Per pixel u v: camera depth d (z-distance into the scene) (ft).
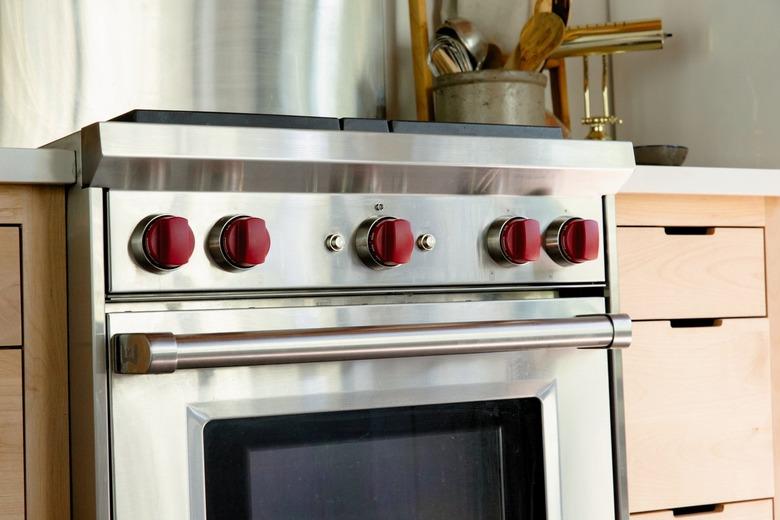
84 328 4.41
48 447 4.51
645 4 8.08
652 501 5.91
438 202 5.07
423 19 7.30
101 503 4.33
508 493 5.19
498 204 5.23
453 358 5.08
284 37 6.48
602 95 8.16
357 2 6.84
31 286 4.48
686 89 7.73
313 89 6.60
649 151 6.81
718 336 6.17
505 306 5.26
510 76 6.66
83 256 4.41
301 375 4.74
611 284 5.54
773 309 6.36
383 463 4.91
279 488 4.68
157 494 4.43
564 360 5.37
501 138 5.14
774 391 6.33
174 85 6.26
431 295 5.16
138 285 4.44
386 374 4.92
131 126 4.36
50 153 4.44
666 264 6.04
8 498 4.42
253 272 4.66
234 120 4.71
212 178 4.56
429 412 5.03
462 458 5.09
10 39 5.96
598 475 5.43
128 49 6.19
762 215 6.36
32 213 4.49
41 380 4.50
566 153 5.30
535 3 7.15
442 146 4.99
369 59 6.92
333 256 4.83
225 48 6.34
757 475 6.23
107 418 4.36
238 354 4.42
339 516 4.80
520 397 5.24
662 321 6.01
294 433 4.73
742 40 7.25
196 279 4.56
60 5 6.07
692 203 6.13
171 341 4.27
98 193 4.38
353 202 4.88
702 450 6.07
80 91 6.09
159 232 4.39
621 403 5.51
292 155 4.64
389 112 7.59
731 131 7.37
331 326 4.83
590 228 5.27
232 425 4.61
